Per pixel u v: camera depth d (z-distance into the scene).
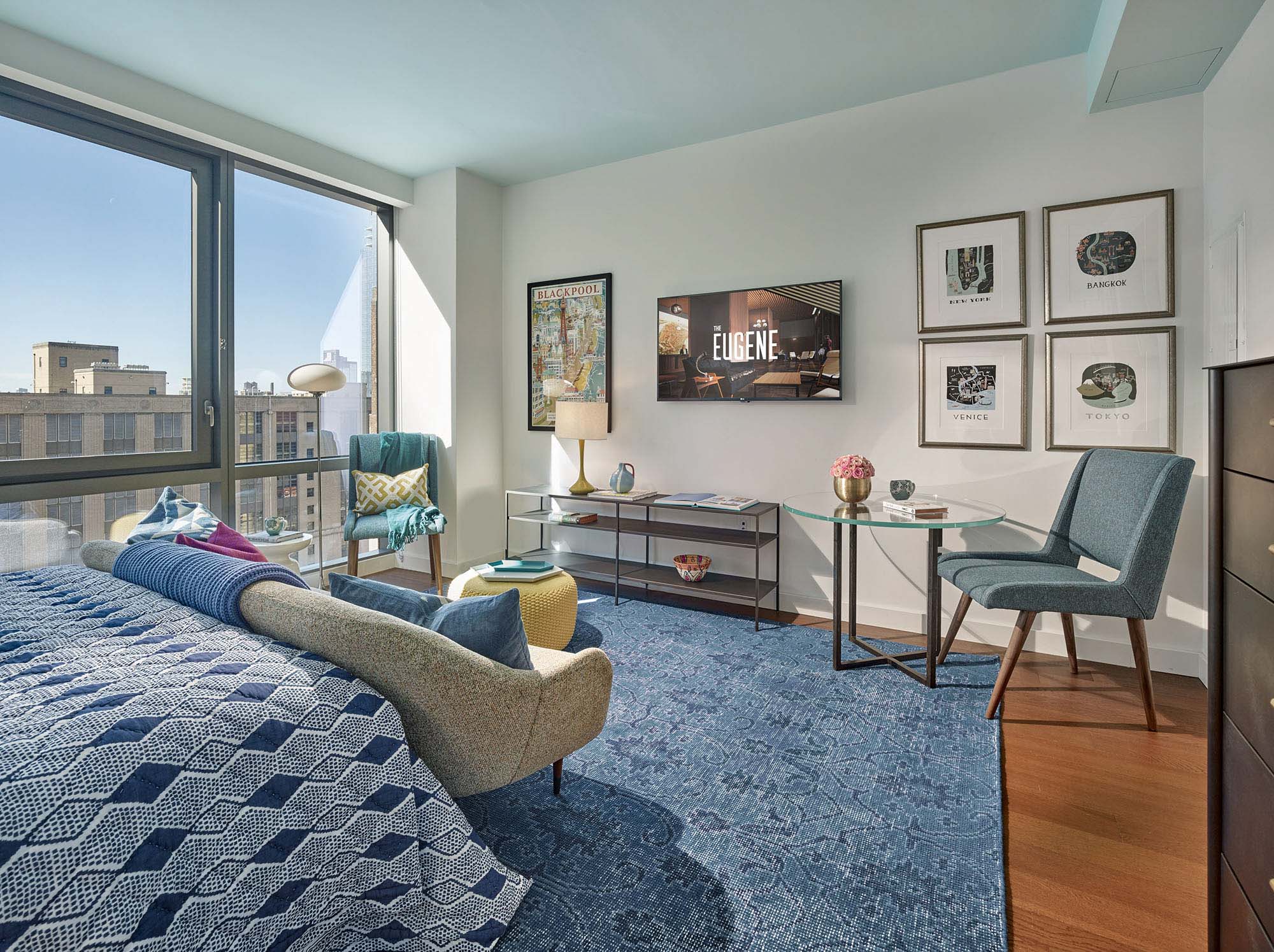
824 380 3.45
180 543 1.95
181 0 2.51
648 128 3.64
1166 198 2.72
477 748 1.43
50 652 1.37
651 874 1.57
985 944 1.37
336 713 1.28
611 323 4.18
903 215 3.28
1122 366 2.82
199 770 1.08
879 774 2.02
